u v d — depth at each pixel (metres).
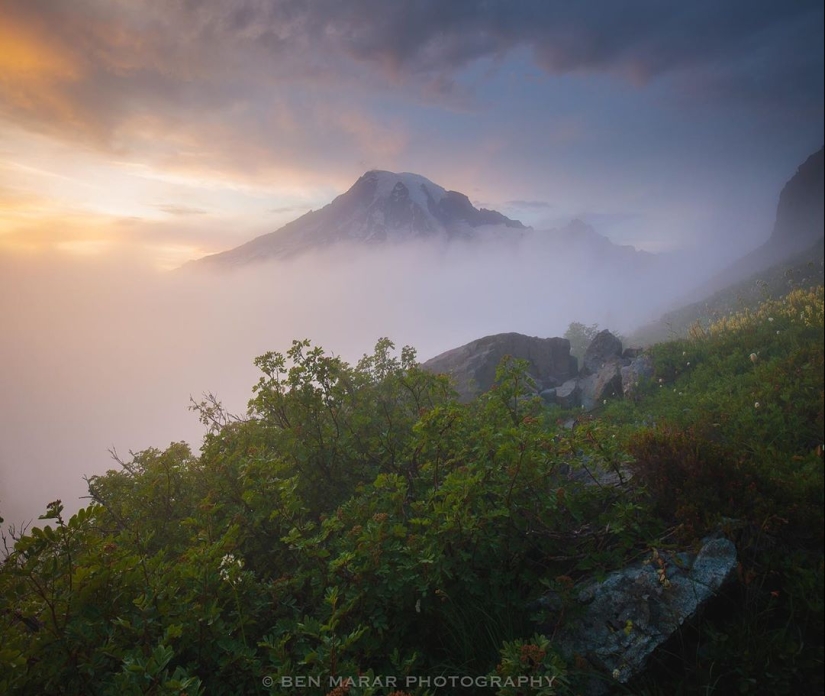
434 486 4.51
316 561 3.84
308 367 5.71
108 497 5.44
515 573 4.06
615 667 3.43
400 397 6.36
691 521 4.03
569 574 4.15
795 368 7.51
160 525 4.99
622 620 3.62
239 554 4.16
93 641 3.19
